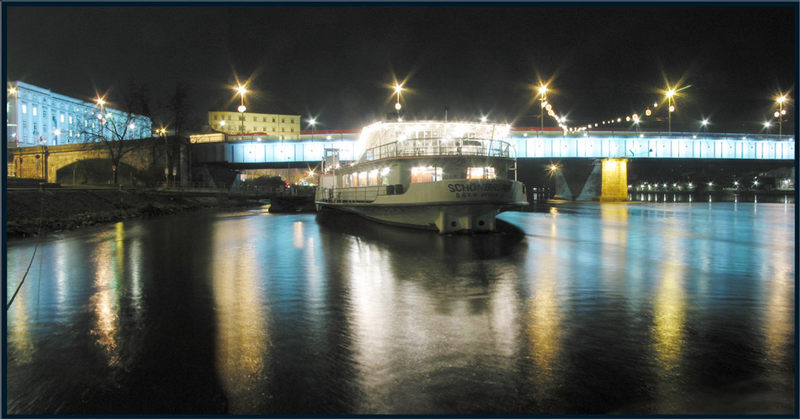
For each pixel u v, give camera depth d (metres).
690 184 153.00
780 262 17.45
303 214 52.19
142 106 63.41
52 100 108.00
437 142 27.59
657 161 87.38
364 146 34.16
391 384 6.67
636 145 81.19
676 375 6.93
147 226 35.19
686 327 9.09
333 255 19.08
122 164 72.88
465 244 21.83
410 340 8.43
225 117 153.25
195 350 8.07
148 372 7.19
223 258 18.64
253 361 7.54
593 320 9.59
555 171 110.94
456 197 23.86
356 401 6.21
